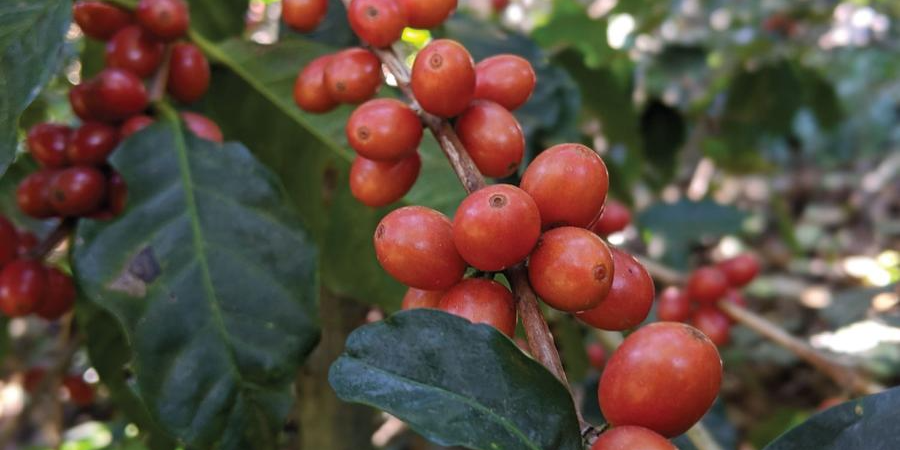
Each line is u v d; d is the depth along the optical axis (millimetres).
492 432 155
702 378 155
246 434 220
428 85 187
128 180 227
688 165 917
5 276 246
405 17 207
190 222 227
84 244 222
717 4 810
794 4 698
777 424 475
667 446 150
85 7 246
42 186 245
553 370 164
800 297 765
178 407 216
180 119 241
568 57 428
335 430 327
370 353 164
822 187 1021
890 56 927
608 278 166
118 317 217
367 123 192
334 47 291
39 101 342
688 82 667
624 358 158
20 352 533
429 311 164
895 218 942
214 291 224
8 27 202
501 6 532
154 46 248
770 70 595
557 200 173
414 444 450
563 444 156
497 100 205
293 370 225
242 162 235
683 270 615
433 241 173
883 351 452
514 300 174
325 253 290
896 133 997
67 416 569
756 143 658
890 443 162
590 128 508
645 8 598
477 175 188
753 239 929
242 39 282
